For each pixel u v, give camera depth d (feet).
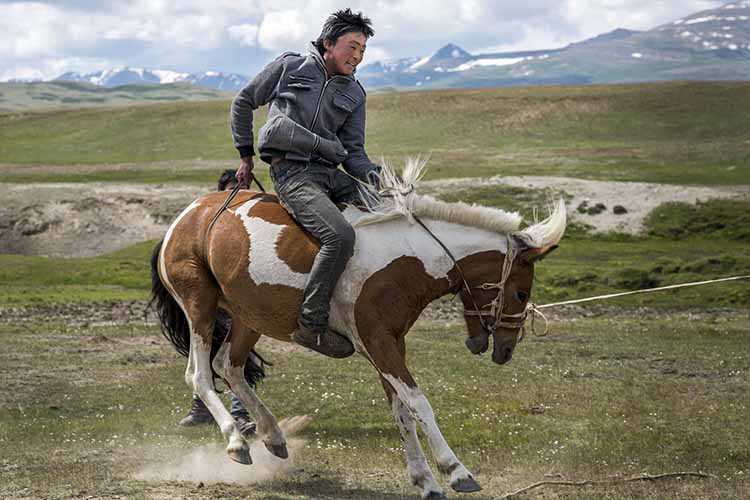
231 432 21.83
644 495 21.01
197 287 23.02
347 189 22.16
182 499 19.94
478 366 43.04
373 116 270.46
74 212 137.28
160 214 136.56
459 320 67.26
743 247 111.24
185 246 23.25
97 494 20.18
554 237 20.94
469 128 248.11
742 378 39.78
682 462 24.50
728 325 63.21
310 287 20.35
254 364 27.32
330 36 21.77
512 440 27.22
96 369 40.93
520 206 129.80
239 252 21.68
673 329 59.16
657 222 123.75
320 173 21.56
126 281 92.89
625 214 126.82
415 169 21.38
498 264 21.04
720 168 161.48
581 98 275.39
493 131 242.37
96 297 77.61
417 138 237.04
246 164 23.25
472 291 21.24
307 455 25.26
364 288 20.38
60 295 78.64
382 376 20.39
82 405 32.76
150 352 46.47
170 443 26.61
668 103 261.65
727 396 35.37
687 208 127.44
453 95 294.66
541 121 252.42
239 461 21.44
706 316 70.18
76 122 292.61
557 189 136.87
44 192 147.64
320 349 21.21
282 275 21.03
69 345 48.93
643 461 24.66
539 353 47.67
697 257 102.22
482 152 207.10
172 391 35.65
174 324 24.97
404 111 274.36
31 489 20.48
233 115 22.86
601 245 114.73
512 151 207.72
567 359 45.75
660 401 33.88
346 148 22.59
